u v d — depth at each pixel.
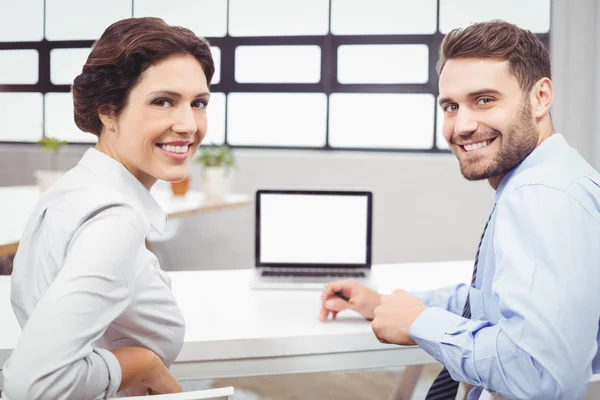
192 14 4.67
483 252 1.11
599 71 4.05
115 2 4.76
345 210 1.74
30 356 0.66
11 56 4.97
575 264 0.84
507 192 0.94
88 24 4.83
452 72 1.02
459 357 0.91
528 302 0.83
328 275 1.67
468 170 1.05
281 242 1.74
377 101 4.56
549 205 0.87
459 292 1.33
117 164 0.90
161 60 0.86
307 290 1.58
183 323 0.93
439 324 0.97
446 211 4.44
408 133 4.57
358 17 4.51
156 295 0.87
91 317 0.69
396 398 1.76
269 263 1.73
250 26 4.62
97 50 0.86
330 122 4.63
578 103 4.16
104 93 0.86
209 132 4.77
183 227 4.70
